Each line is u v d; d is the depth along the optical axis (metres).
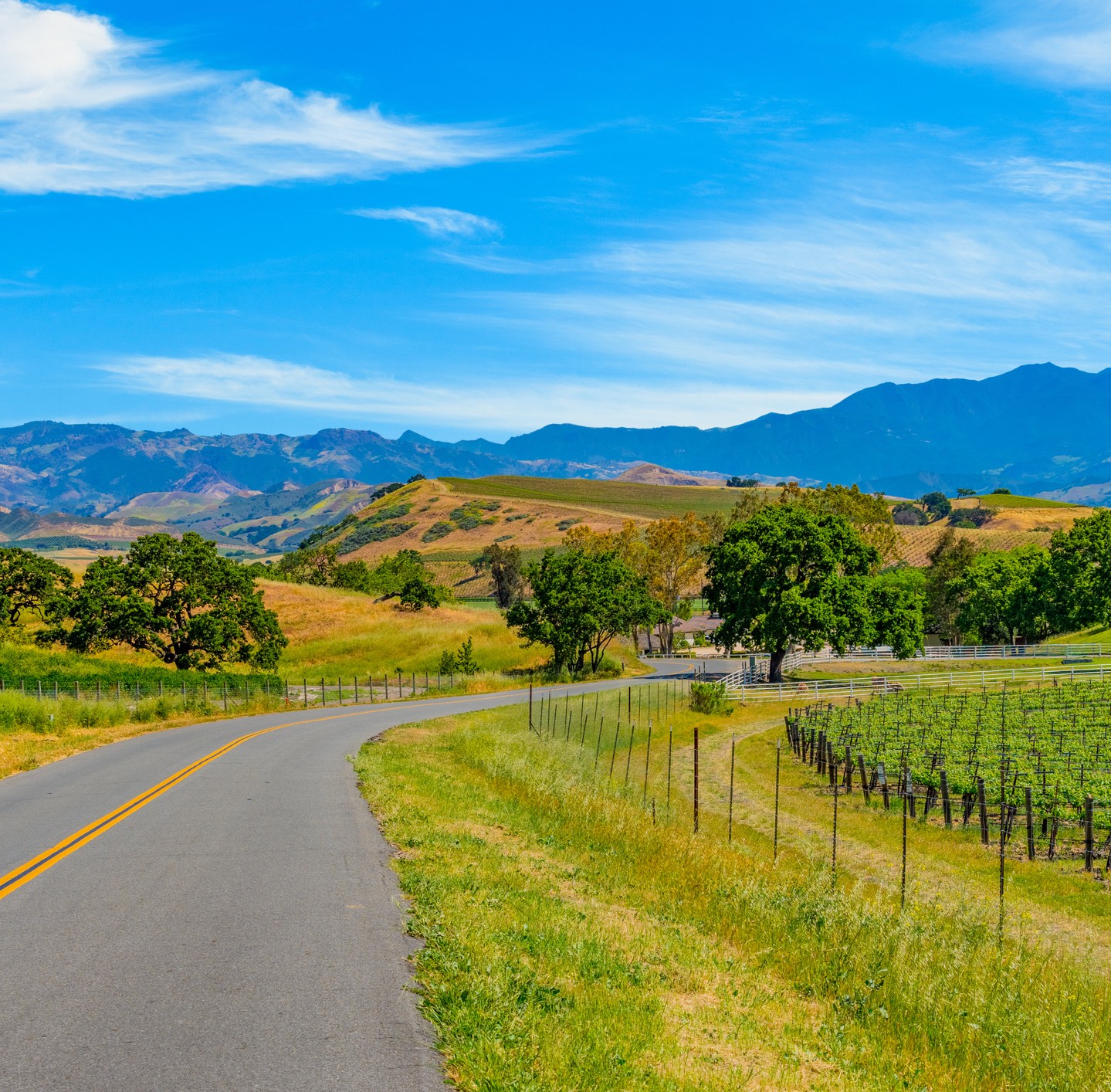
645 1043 7.79
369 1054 6.84
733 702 58.31
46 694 45.88
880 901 14.94
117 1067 6.50
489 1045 7.05
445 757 28.78
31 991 7.91
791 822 28.45
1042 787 30.05
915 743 40.38
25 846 13.90
